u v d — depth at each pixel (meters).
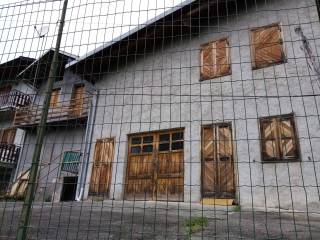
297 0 7.70
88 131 10.03
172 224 4.42
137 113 9.18
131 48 8.21
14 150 12.45
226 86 8.09
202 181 7.73
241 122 7.63
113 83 9.04
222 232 3.88
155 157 8.78
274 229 4.10
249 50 8.07
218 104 8.06
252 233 3.82
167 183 8.33
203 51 8.59
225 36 8.46
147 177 8.70
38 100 11.91
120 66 9.05
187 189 7.91
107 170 9.34
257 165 7.13
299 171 6.62
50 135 11.70
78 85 12.18
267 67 7.69
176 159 8.43
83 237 3.60
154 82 8.63
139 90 8.73
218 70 8.33
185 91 8.51
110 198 8.83
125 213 5.64
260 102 7.51
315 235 3.73
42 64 4.40
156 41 8.47
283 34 7.63
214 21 8.66
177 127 8.45
